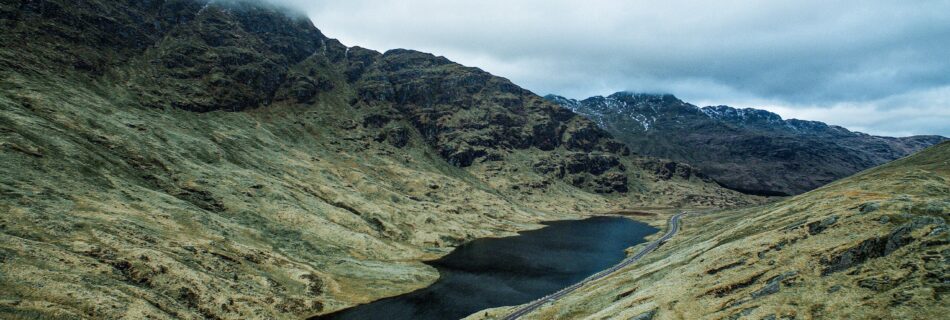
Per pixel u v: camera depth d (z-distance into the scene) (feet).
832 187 587.27
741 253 297.74
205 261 392.27
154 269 335.06
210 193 577.02
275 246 518.78
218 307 335.06
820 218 293.43
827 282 220.64
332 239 588.50
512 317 369.30
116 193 460.96
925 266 197.36
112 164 530.27
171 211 471.62
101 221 379.14
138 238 377.50
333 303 421.59
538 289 487.61
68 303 257.75
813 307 205.98
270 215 591.37
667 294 280.72
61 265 291.99
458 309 422.41
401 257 610.24
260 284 400.47
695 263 326.03
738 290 252.21
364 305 429.38
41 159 445.78
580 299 360.69
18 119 507.30
